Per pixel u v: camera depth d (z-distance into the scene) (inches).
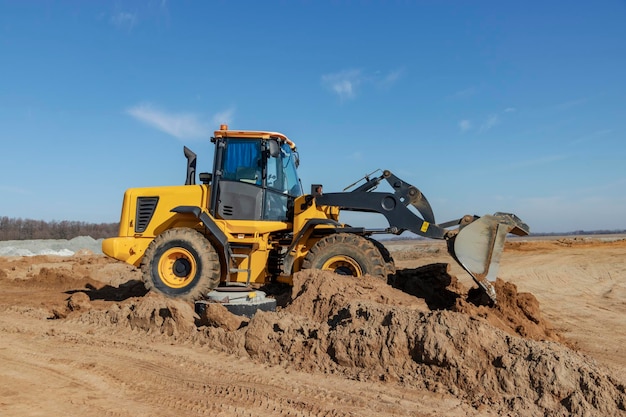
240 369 212.8
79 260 751.7
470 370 186.2
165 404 178.7
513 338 195.5
